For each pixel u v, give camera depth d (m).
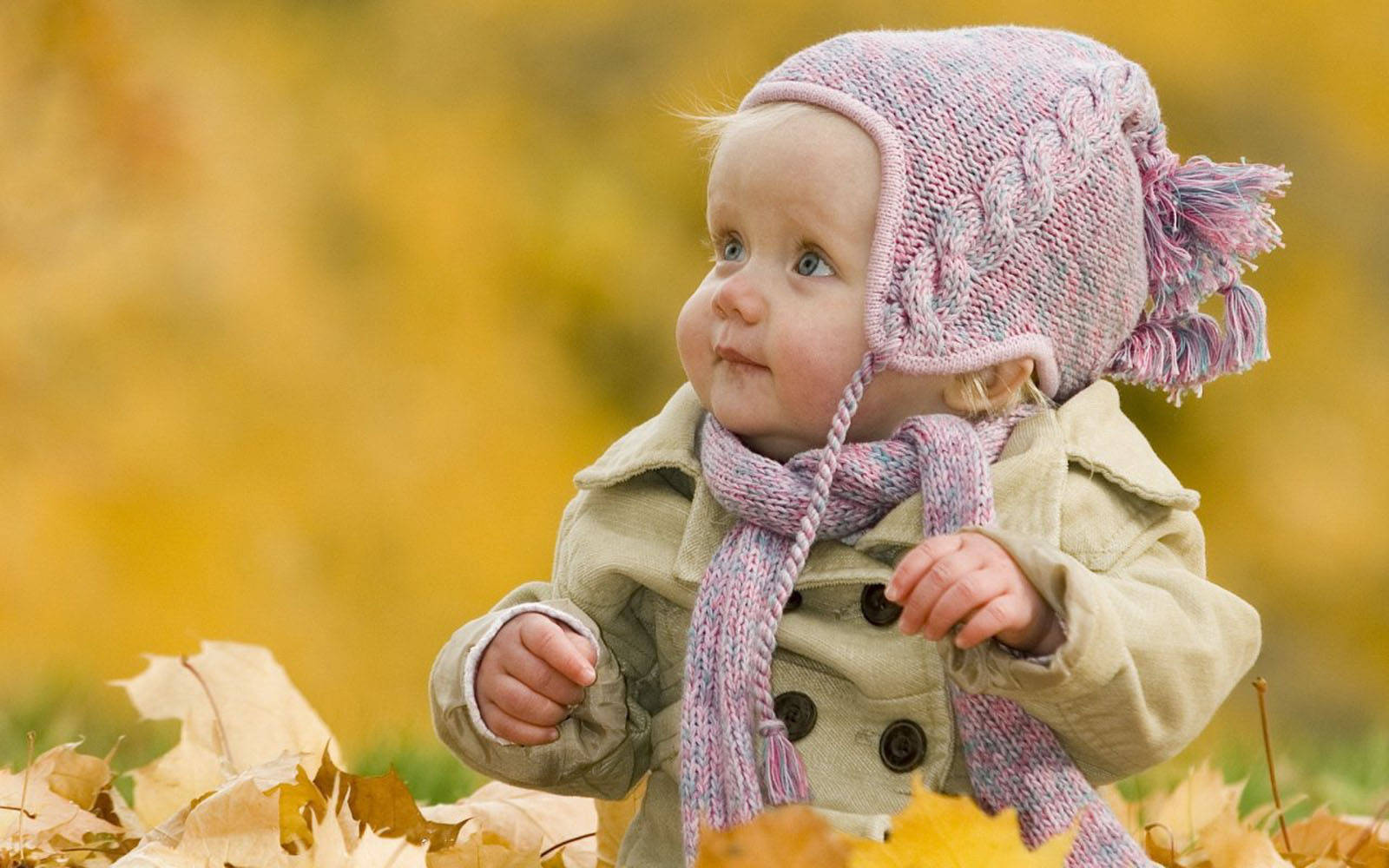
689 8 19.55
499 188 19.14
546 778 4.75
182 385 18.14
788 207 4.54
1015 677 3.97
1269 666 19.28
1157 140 4.99
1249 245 5.08
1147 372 5.16
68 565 17.67
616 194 19.25
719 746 4.38
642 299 19.02
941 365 4.50
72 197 17.55
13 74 17.11
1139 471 4.63
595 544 4.81
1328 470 19.44
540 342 18.92
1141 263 4.91
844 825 4.25
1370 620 19.38
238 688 6.05
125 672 17.52
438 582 18.44
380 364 18.59
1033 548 3.95
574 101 19.45
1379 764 8.52
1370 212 19.53
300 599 18.14
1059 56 4.86
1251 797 7.64
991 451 4.62
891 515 4.48
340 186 18.84
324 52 19.20
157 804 5.71
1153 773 7.78
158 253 18.06
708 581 4.51
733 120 4.77
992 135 4.59
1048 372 4.70
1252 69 19.39
